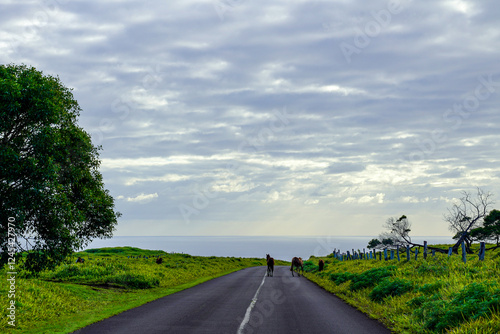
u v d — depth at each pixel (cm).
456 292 1100
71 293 1508
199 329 949
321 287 2177
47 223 1825
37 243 1842
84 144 2123
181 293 1830
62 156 1923
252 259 8269
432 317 937
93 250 6794
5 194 1664
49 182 1752
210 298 1625
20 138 1731
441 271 1631
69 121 2108
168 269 3347
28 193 1650
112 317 1144
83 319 1118
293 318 1116
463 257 1875
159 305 1406
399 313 1131
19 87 1652
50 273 2180
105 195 2419
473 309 876
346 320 1086
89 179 2267
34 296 1284
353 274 2159
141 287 2048
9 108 1614
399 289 1399
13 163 1620
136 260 4247
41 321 1084
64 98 2095
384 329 959
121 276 2089
